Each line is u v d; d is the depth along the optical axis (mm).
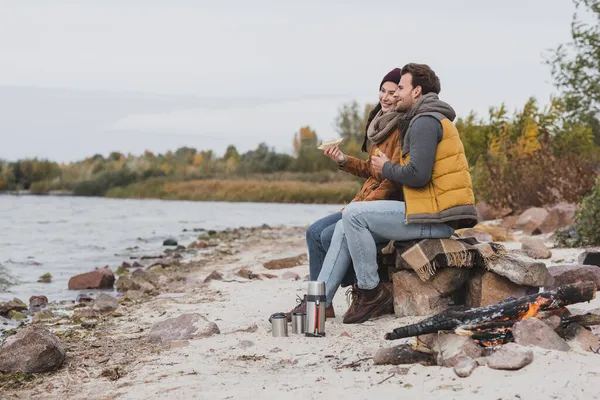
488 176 15188
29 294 7938
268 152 65312
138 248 13695
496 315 3762
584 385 3074
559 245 8695
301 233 16766
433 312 4777
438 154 4652
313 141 78562
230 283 7715
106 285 8477
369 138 5293
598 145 16844
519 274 4473
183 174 61969
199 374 3781
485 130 16828
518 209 13852
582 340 3646
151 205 38125
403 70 4922
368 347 4105
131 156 66438
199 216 26266
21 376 3943
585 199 8656
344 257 4934
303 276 7887
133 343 4742
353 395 3230
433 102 4723
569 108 15984
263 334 4652
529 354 3365
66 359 4336
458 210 4645
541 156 14375
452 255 4648
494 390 3107
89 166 65062
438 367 3496
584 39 15547
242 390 3426
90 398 3496
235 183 49344
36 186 60969
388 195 5027
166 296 7070
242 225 21016
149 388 3570
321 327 4508
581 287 3781
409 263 4664
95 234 17109
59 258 11789
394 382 3385
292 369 3805
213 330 4785
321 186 45750
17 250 12992
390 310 5004
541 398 2979
